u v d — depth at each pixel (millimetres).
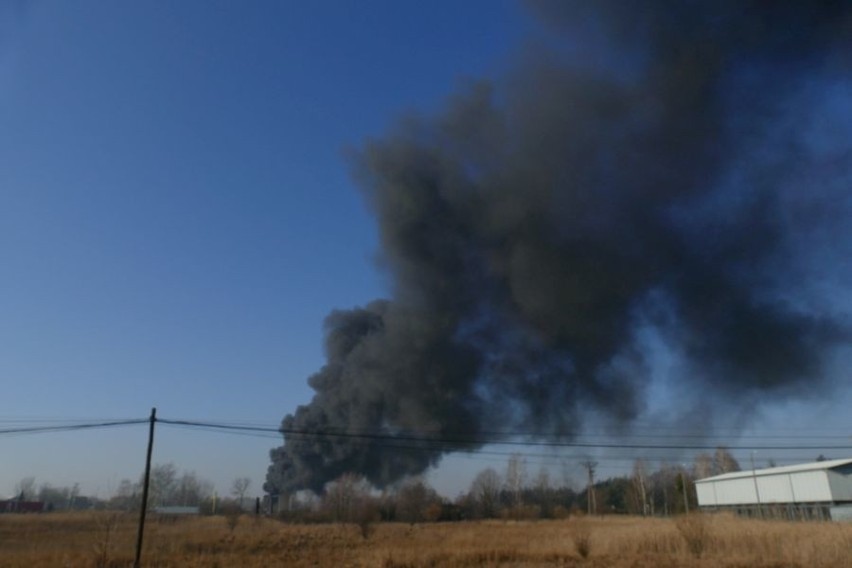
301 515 64562
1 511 82875
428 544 39844
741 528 37906
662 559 30141
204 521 64125
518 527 56719
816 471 54625
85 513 75438
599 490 92000
